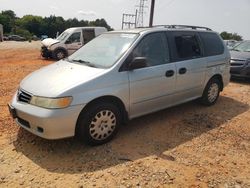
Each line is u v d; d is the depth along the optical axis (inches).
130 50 185.0
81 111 161.8
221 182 143.3
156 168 152.3
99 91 165.6
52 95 153.8
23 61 623.2
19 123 171.8
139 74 185.2
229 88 352.2
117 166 153.0
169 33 214.4
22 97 168.4
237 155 171.6
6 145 173.0
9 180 138.9
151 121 218.5
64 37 681.6
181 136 194.2
